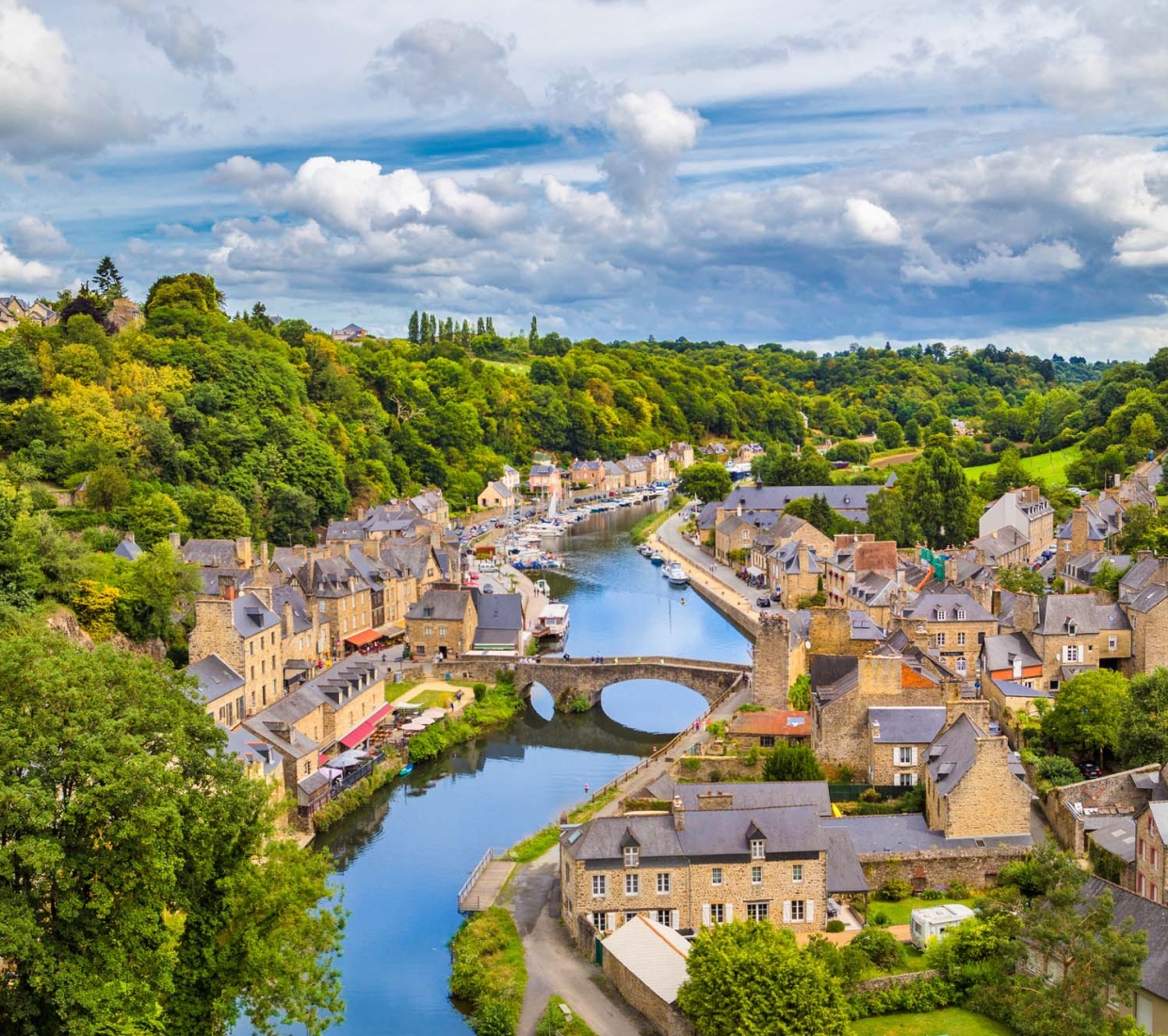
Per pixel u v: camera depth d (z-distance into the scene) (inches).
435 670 6579.7
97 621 5305.1
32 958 2268.7
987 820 4018.2
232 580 5575.8
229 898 2738.7
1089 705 4827.8
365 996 3499.0
